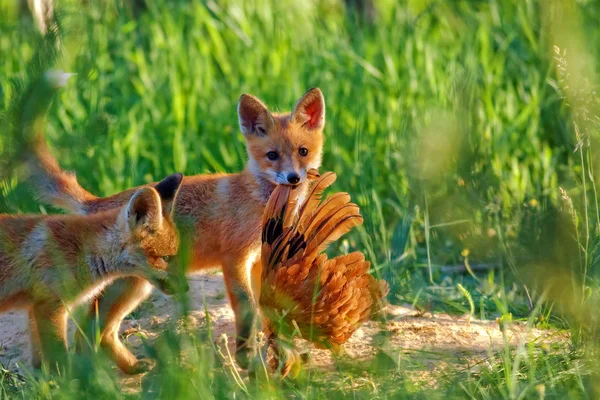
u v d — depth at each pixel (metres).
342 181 14.52
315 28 19.55
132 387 9.36
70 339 10.67
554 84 14.92
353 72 17.20
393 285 11.58
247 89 16.83
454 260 13.07
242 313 10.25
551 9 9.05
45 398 8.15
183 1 20.48
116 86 16.84
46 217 9.80
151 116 16.12
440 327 10.46
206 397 7.52
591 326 8.76
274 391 8.09
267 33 19.12
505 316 10.18
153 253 9.94
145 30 19.05
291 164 11.38
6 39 17.36
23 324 11.01
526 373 8.68
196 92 16.73
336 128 15.37
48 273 9.39
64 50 8.91
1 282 9.35
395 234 12.85
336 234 8.58
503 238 9.91
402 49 18.14
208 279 12.20
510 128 15.18
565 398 7.80
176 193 10.27
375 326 10.44
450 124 8.38
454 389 8.12
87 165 14.14
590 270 9.22
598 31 15.08
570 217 8.81
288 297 8.28
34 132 8.82
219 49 18.28
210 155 15.12
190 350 7.94
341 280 8.29
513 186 13.60
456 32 19.45
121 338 10.56
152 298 11.53
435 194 9.20
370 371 8.68
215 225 10.67
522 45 17.89
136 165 14.68
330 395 8.15
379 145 15.27
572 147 13.70
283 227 8.52
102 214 10.02
